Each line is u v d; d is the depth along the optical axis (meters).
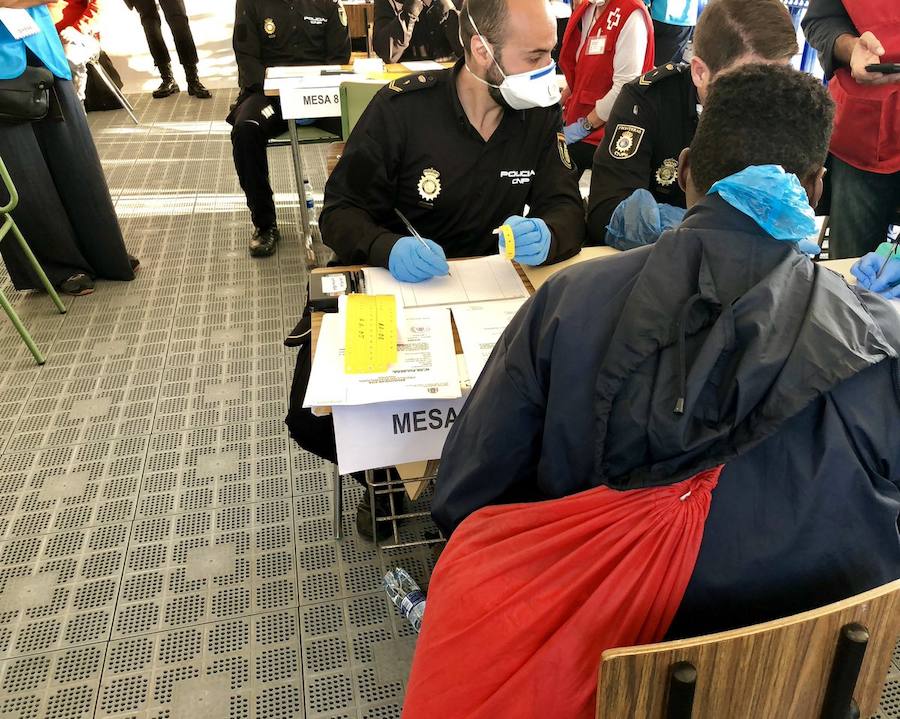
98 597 1.59
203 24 5.33
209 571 1.65
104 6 5.09
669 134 1.80
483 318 1.25
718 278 0.69
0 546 1.71
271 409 2.18
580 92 2.80
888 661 0.69
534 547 0.71
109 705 1.38
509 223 1.39
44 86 2.35
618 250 1.58
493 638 0.71
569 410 0.73
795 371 0.62
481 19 1.31
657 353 0.67
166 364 2.39
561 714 0.70
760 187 0.69
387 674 1.44
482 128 1.55
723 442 0.64
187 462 1.97
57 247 2.73
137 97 5.38
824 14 2.03
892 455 0.65
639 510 0.67
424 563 1.68
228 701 1.39
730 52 1.40
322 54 3.31
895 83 1.85
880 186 2.07
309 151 4.33
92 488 1.88
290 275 2.96
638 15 2.53
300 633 1.52
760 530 0.66
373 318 1.18
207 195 3.72
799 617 0.59
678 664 0.58
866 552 0.67
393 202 1.64
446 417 1.09
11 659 1.46
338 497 1.64
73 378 2.31
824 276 0.71
